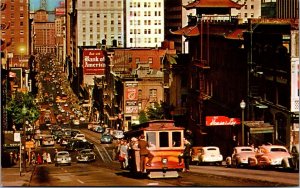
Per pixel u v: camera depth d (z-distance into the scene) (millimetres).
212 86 101562
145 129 38562
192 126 112438
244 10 199000
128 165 43656
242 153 51594
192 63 114312
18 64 195875
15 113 90000
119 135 118375
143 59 179375
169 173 38719
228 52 90688
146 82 145250
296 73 63250
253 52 76875
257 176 39625
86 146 101125
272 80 69875
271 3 134000
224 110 91500
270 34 70500
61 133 130250
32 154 79750
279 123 67125
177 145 38656
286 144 64500
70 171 53688
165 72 134625
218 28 98125
